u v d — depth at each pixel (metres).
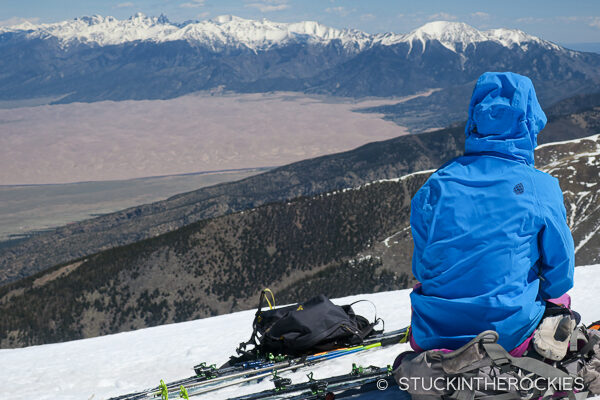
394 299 13.02
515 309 3.13
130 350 11.14
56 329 165.62
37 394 8.31
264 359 6.52
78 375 9.23
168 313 173.00
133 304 172.50
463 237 3.19
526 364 3.11
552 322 3.24
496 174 3.29
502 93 3.43
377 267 176.00
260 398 4.53
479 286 3.18
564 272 3.32
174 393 5.75
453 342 3.23
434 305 3.27
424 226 3.42
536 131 3.49
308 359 6.14
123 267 186.25
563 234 3.25
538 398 3.19
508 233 3.14
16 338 163.25
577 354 3.33
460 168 3.43
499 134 3.39
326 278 175.12
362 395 4.19
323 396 4.17
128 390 7.72
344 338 6.58
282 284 182.88
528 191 3.21
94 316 170.50
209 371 6.18
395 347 6.11
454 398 3.20
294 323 6.49
